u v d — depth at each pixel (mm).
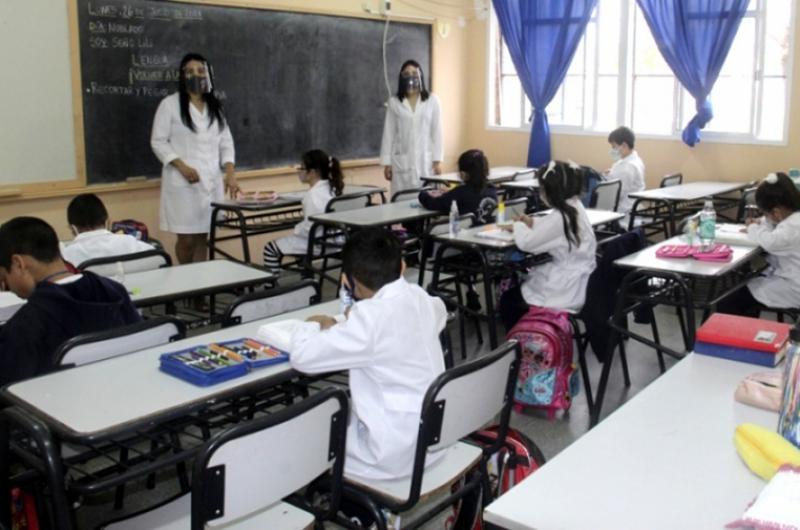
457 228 4039
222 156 5293
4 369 2156
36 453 1838
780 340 2014
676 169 6707
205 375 1873
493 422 3275
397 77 7055
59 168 4926
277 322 2295
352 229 4258
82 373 1980
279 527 1780
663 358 4035
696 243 3582
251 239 6172
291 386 2473
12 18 4605
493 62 7719
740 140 6340
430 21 7277
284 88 6137
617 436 1588
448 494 2232
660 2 6383
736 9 6074
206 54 5605
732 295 3748
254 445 1547
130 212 5363
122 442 2127
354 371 2004
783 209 3568
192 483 1512
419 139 6445
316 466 1722
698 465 1464
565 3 6910
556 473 1436
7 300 2879
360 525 1958
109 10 5035
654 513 1299
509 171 6836
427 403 1812
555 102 7402
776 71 6133
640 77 6836
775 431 1586
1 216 4742
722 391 1830
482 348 4332
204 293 3012
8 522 1902
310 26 6250
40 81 4773
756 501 1245
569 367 3426
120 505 2689
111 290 2396
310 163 5027
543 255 3891
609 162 7086
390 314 1927
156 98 5363
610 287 3449
